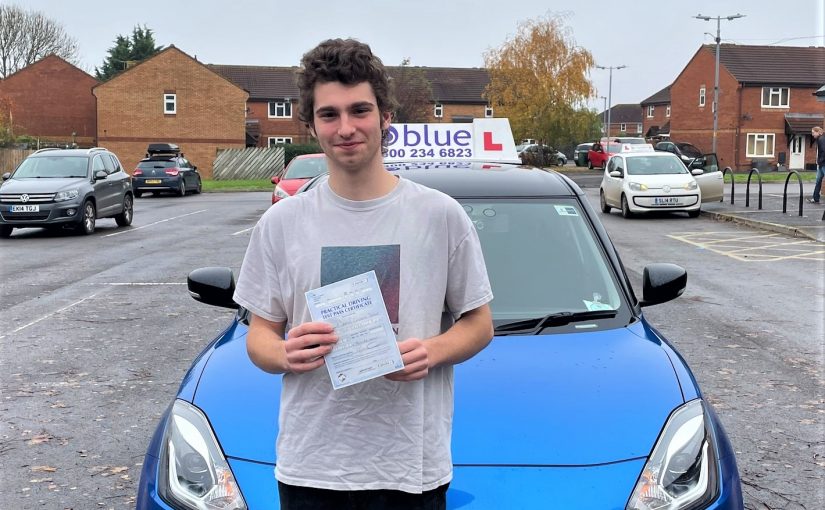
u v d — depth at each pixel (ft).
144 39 274.16
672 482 8.69
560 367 10.49
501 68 176.14
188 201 97.30
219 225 63.31
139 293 32.83
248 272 7.07
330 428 6.71
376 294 6.45
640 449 8.93
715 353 22.65
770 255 43.96
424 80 200.13
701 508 8.64
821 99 80.89
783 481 14.05
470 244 6.89
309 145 164.25
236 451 9.02
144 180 105.40
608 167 74.08
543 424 9.23
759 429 16.58
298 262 6.72
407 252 6.65
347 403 6.67
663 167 69.72
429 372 6.84
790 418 17.25
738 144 191.93
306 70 6.73
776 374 20.57
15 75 188.24
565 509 8.32
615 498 8.43
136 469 14.88
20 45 230.07
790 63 196.13
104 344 24.20
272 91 215.92
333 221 6.71
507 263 13.03
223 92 169.78
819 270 38.47
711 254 44.57
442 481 6.87
